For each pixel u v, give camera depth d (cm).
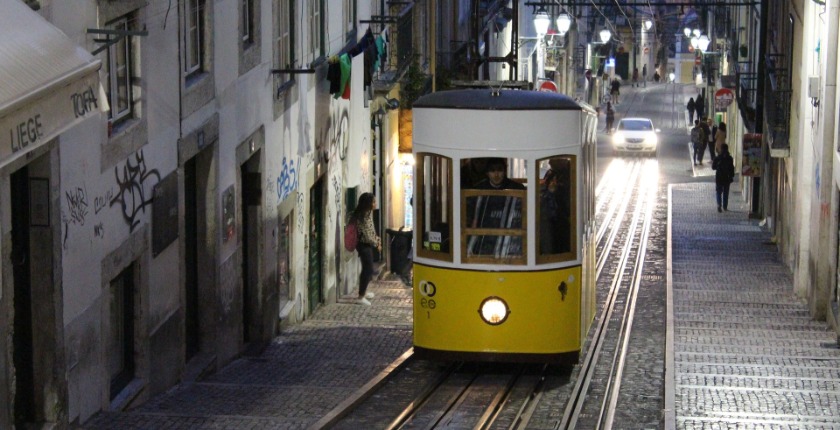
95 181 1327
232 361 1880
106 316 1382
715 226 3991
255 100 1958
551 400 1670
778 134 3152
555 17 6669
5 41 959
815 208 2503
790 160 3122
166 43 1544
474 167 1689
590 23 8656
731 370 1825
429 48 3531
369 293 2570
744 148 3978
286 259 2222
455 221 1698
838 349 2058
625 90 10669
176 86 1584
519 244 1691
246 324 2012
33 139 923
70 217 1263
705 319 2388
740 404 1589
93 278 1333
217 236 1780
